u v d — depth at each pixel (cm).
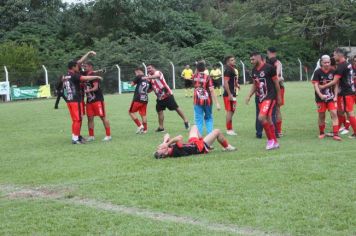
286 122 1571
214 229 560
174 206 650
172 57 4691
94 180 809
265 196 673
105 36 5112
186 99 2884
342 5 5488
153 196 698
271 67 1043
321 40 5875
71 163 988
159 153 984
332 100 1176
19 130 1625
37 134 1506
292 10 5728
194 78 1262
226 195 686
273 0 5691
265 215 597
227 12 6681
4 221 616
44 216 630
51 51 4750
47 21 5188
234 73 1308
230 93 1303
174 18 5503
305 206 623
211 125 1276
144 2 5231
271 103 1050
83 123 1747
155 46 4691
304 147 1073
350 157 910
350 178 751
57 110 2384
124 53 4619
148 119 1811
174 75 4431
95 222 600
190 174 813
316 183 728
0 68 3781
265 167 843
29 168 952
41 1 5278
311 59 5800
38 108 2547
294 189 701
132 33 5000
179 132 1434
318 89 1194
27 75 3747
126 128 1581
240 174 799
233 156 974
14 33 4831
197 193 702
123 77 4166
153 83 1436
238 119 1706
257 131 1250
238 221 582
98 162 984
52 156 1082
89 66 1343
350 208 608
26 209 664
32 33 4941
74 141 1276
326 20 5616
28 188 791
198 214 614
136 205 664
